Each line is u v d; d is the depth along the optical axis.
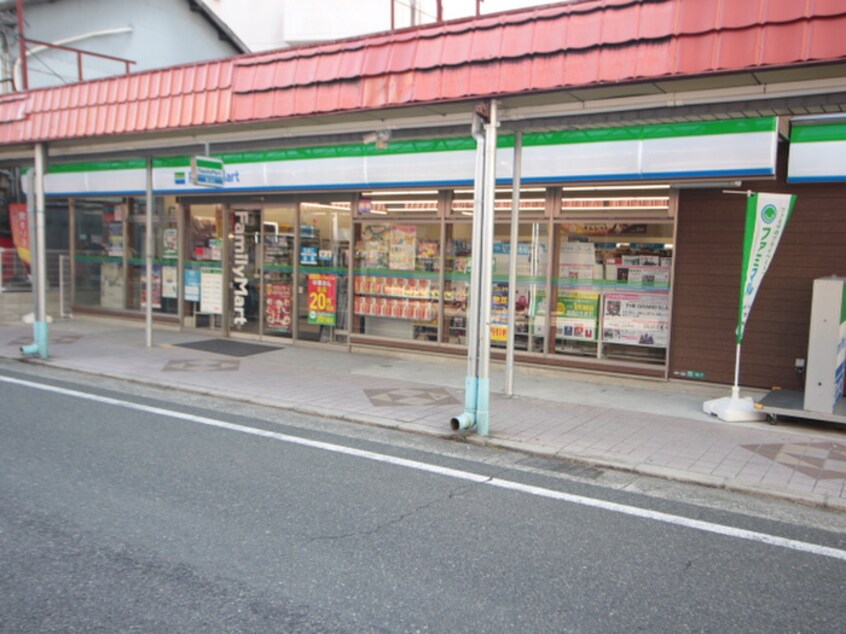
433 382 9.77
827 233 8.32
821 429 7.41
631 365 9.62
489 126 6.98
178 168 13.70
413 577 3.92
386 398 8.70
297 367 10.80
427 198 11.28
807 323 8.47
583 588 3.84
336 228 12.35
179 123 9.42
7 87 16.25
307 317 12.84
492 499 5.27
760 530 4.78
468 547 4.36
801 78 5.97
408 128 8.62
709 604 3.70
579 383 9.81
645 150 8.84
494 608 3.59
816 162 8.12
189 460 6.03
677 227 9.20
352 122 8.95
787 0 5.33
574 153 9.34
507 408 8.26
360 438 7.00
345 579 3.87
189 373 10.09
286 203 12.90
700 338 9.16
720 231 8.97
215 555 4.12
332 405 8.27
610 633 3.37
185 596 3.61
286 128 9.46
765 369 8.76
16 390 8.75
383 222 11.80
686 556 4.31
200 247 14.17
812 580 4.02
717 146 8.35
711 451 6.57
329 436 7.04
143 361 10.96
